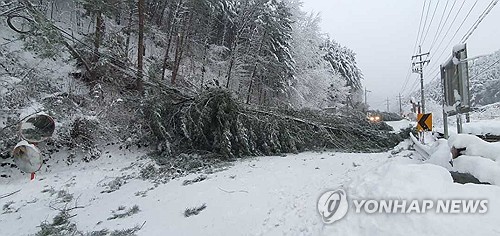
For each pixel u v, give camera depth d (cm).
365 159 1157
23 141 518
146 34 2155
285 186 815
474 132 984
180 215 670
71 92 1357
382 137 1695
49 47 1155
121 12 1900
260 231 515
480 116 3188
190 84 2002
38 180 1008
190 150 1336
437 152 655
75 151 1193
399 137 1762
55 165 1118
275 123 1455
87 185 998
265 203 680
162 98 1431
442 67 685
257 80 2564
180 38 2161
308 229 440
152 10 2380
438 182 377
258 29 2506
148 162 1205
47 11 1806
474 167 432
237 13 2739
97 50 1459
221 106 1341
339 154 1367
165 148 1309
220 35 2788
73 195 902
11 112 1051
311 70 3148
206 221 614
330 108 3331
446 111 672
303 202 609
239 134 1335
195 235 556
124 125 1388
